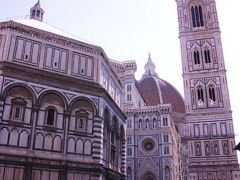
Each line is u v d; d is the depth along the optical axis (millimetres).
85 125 40781
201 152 84125
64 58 42625
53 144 37625
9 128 35469
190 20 101812
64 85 40812
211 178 80812
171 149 95375
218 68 92688
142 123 101812
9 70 37469
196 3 103688
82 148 39469
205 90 91312
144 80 196500
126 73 111250
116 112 51188
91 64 44719
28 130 36531
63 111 39719
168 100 183000
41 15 63812
